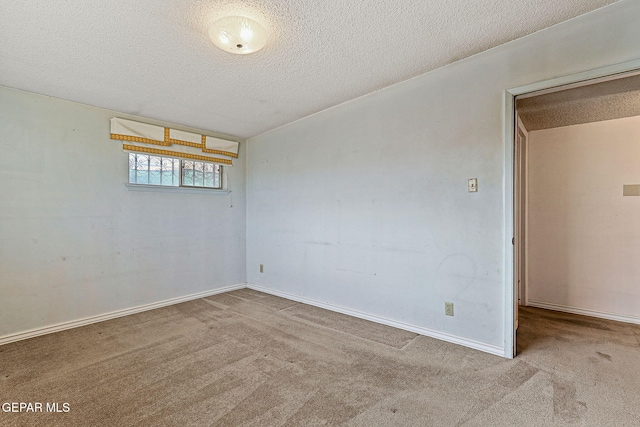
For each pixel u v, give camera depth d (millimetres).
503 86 2199
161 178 3643
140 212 3439
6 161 2637
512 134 2184
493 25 1929
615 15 1786
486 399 1730
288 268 3910
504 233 2215
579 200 3336
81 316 3010
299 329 2822
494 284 2262
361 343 2496
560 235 3445
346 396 1775
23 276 2705
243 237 4469
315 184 3553
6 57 2164
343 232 3270
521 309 3473
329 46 2109
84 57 2180
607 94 2525
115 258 3248
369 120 3004
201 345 2484
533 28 1983
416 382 1910
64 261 2924
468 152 2377
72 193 2980
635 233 3041
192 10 1694
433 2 1681
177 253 3752
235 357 2270
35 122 2783
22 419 1590
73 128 2990
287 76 2551
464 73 2379
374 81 2709
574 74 1922
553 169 3484
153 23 1800
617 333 2703
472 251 2369
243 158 4469
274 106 3238
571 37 1926
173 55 2168
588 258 3283
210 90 2789
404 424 1539
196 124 3797
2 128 2621
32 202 2760
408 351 2336
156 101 3025
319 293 3539
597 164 3244
